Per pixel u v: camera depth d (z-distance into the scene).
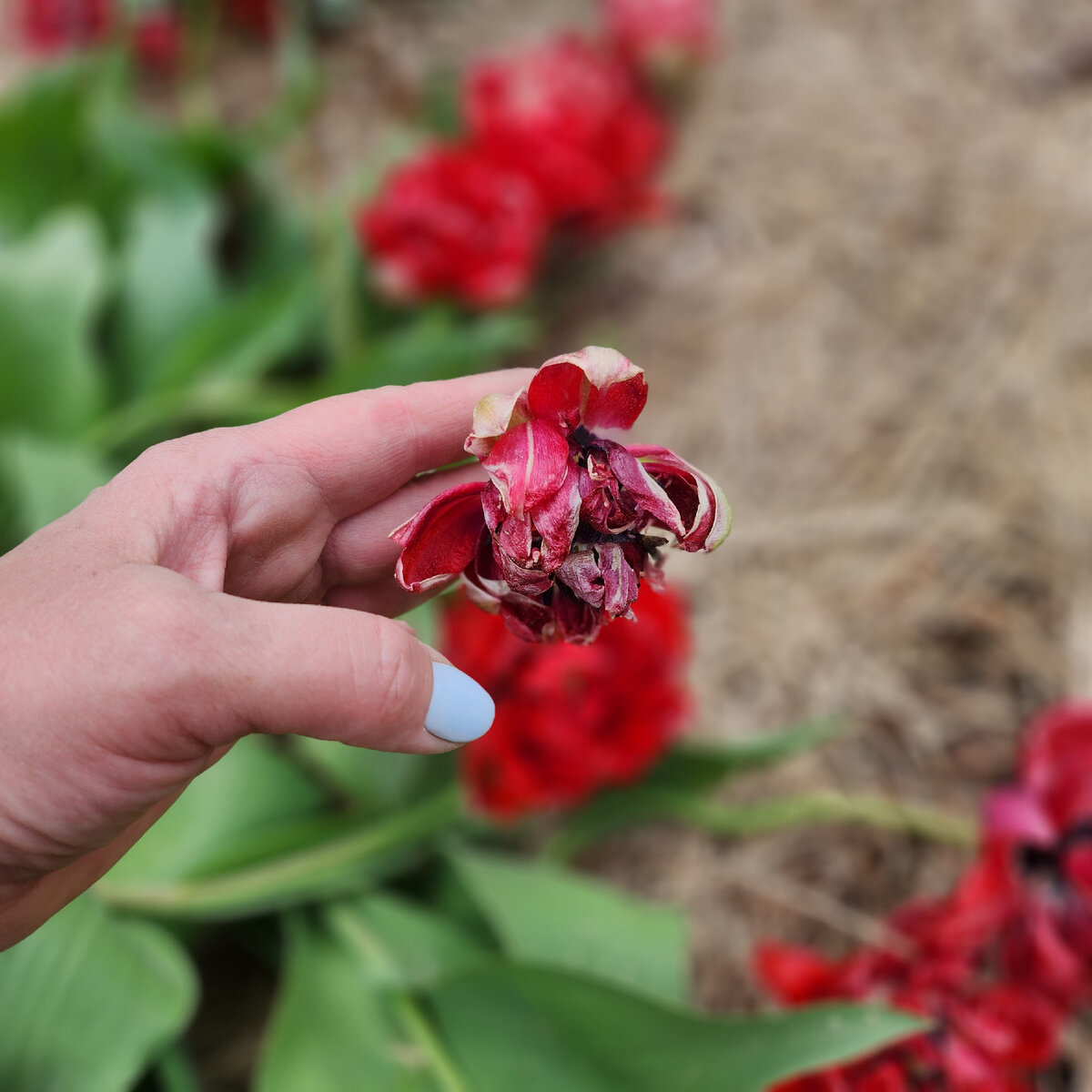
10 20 1.07
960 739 0.64
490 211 0.70
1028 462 0.73
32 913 0.39
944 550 0.71
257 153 0.81
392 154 0.80
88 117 0.78
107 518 0.37
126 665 0.34
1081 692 0.62
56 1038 0.46
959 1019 0.45
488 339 0.67
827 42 0.99
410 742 0.37
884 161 0.90
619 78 0.89
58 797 0.35
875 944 0.57
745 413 0.80
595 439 0.37
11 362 0.64
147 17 1.00
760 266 0.88
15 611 0.35
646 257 0.90
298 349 0.77
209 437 0.39
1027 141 0.88
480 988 0.47
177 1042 0.50
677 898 0.59
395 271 0.70
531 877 0.52
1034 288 0.80
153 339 0.74
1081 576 0.67
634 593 0.37
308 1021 0.48
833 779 0.63
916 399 0.78
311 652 0.35
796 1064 0.43
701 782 0.52
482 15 1.07
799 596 0.70
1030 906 0.48
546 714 0.47
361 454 0.40
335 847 0.50
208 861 0.50
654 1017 0.44
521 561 0.36
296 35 0.91
